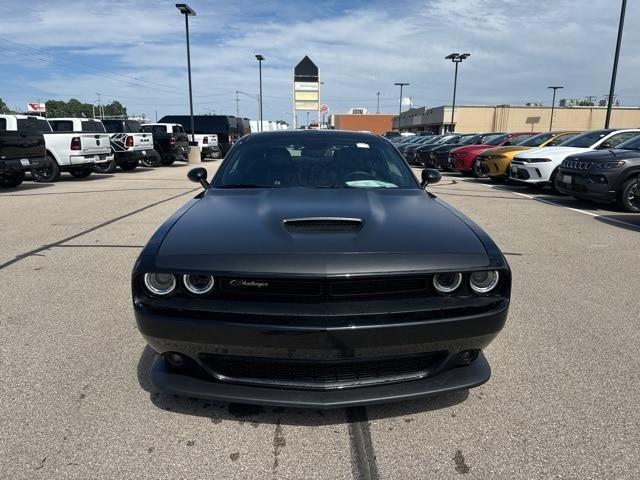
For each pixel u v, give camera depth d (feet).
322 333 6.97
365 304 7.20
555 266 17.29
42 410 8.47
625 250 19.53
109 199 33.99
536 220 25.93
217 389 7.63
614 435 7.84
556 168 34.83
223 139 91.97
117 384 9.34
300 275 7.06
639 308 13.29
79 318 12.48
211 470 7.09
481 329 7.51
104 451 7.46
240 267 7.20
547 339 11.37
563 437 7.80
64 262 17.56
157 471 7.06
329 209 9.20
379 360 7.37
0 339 11.25
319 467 7.16
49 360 10.27
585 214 27.81
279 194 10.52
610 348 10.91
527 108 192.44
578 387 9.28
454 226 8.66
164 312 7.37
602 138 35.40
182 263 7.37
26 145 39.22
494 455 7.40
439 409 8.60
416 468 7.14
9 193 37.50
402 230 8.23
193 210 9.62
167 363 8.14
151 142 63.67
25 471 7.02
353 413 8.47
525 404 8.73
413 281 7.39
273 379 7.65
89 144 48.26
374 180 11.78
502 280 7.70
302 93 102.42
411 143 84.43
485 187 41.96
